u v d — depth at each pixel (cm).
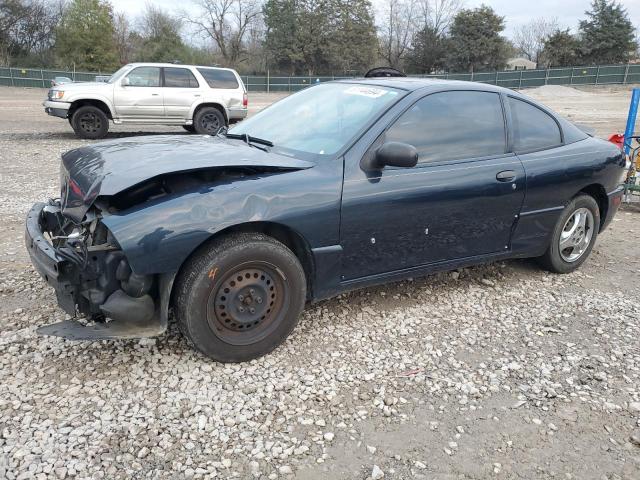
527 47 7825
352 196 339
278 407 291
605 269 517
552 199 447
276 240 325
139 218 283
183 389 299
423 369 334
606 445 275
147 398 291
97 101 1342
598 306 431
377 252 362
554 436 280
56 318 365
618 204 514
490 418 292
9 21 5228
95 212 301
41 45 5494
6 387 293
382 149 340
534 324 399
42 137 1353
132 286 290
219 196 301
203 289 300
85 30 4919
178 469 245
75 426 267
